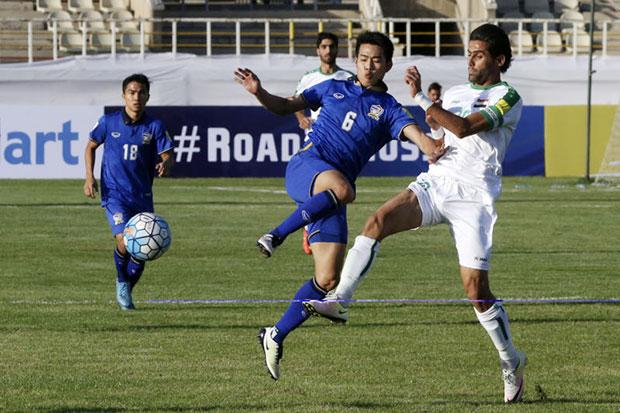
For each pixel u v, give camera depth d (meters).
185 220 53.34
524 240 46.34
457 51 107.75
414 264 39.00
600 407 19.28
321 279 20.61
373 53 21.86
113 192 30.80
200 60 90.06
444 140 20.86
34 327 26.86
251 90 21.61
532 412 18.92
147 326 27.03
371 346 24.73
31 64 88.62
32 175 78.50
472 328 26.86
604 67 92.50
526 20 92.75
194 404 19.41
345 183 20.88
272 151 80.12
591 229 50.25
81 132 78.62
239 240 45.81
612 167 77.81
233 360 23.25
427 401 19.72
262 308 29.67
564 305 30.12
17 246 43.81
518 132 81.62
